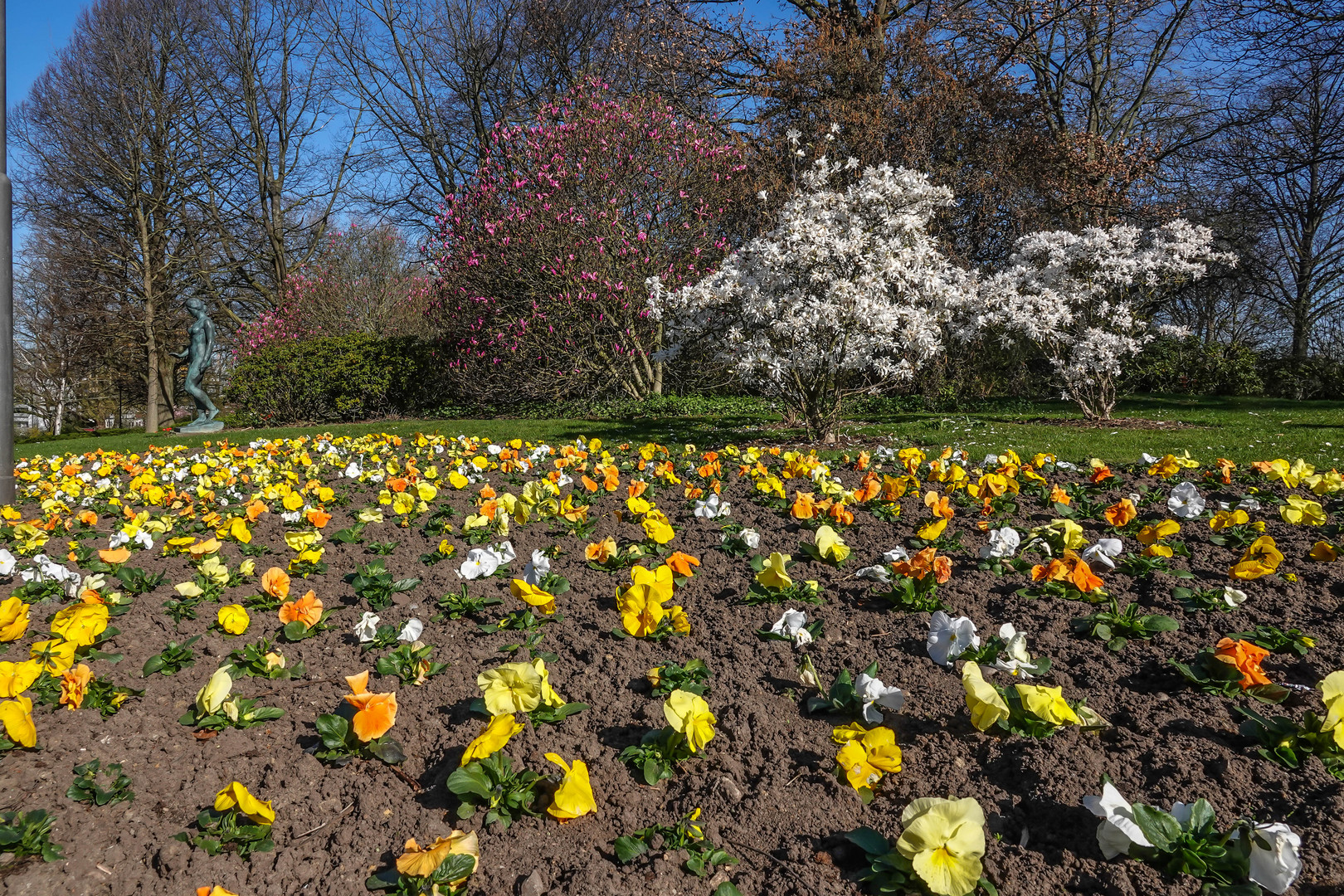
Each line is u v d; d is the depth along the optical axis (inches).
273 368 735.1
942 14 799.1
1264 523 153.8
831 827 70.2
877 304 330.0
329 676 100.0
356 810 73.7
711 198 658.8
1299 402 649.6
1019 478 204.8
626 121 638.5
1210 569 129.4
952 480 178.7
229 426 764.0
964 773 76.7
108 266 965.8
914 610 115.6
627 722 87.2
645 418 567.2
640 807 73.9
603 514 181.8
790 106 762.8
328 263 981.8
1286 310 977.5
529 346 637.9
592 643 107.0
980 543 149.5
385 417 729.6
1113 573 128.4
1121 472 230.7
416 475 223.8
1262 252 935.7
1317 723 76.7
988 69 787.4
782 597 120.0
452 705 91.4
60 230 964.6
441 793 75.7
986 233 730.2
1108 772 75.1
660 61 820.0
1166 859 63.3
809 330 333.4
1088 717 81.0
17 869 65.1
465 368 678.5
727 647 105.4
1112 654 99.7
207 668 102.3
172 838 68.9
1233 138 813.9
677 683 93.6
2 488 219.9
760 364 350.6
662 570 100.6
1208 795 70.9
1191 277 715.4
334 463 274.2
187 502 204.8
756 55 841.5
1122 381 802.2
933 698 90.6
